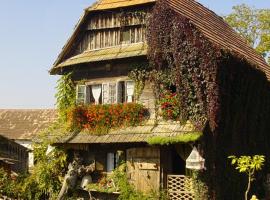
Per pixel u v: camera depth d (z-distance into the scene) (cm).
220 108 2008
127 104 2241
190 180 2028
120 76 2383
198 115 1992
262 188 2578
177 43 2045
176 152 2244
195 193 1977
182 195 2036
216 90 1930
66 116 2477
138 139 2078
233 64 2075
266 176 2630
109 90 2412
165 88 2161
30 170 3644
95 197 2327
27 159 3634
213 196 1995
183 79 2039
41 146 2606
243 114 2314
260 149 2547
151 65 2219
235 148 2245
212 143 2039
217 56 1912
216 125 1923
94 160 2389
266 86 2503
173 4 2217
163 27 2114
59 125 2538
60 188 2486
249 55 2717
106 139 2197
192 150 1958
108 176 2289
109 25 2486
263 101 2517
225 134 2167
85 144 2381
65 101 2566
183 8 2300
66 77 2566
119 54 2338
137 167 2186
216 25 2603
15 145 3525
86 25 2564
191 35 1998
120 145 2288
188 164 1912
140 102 2264
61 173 2505
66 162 2500
